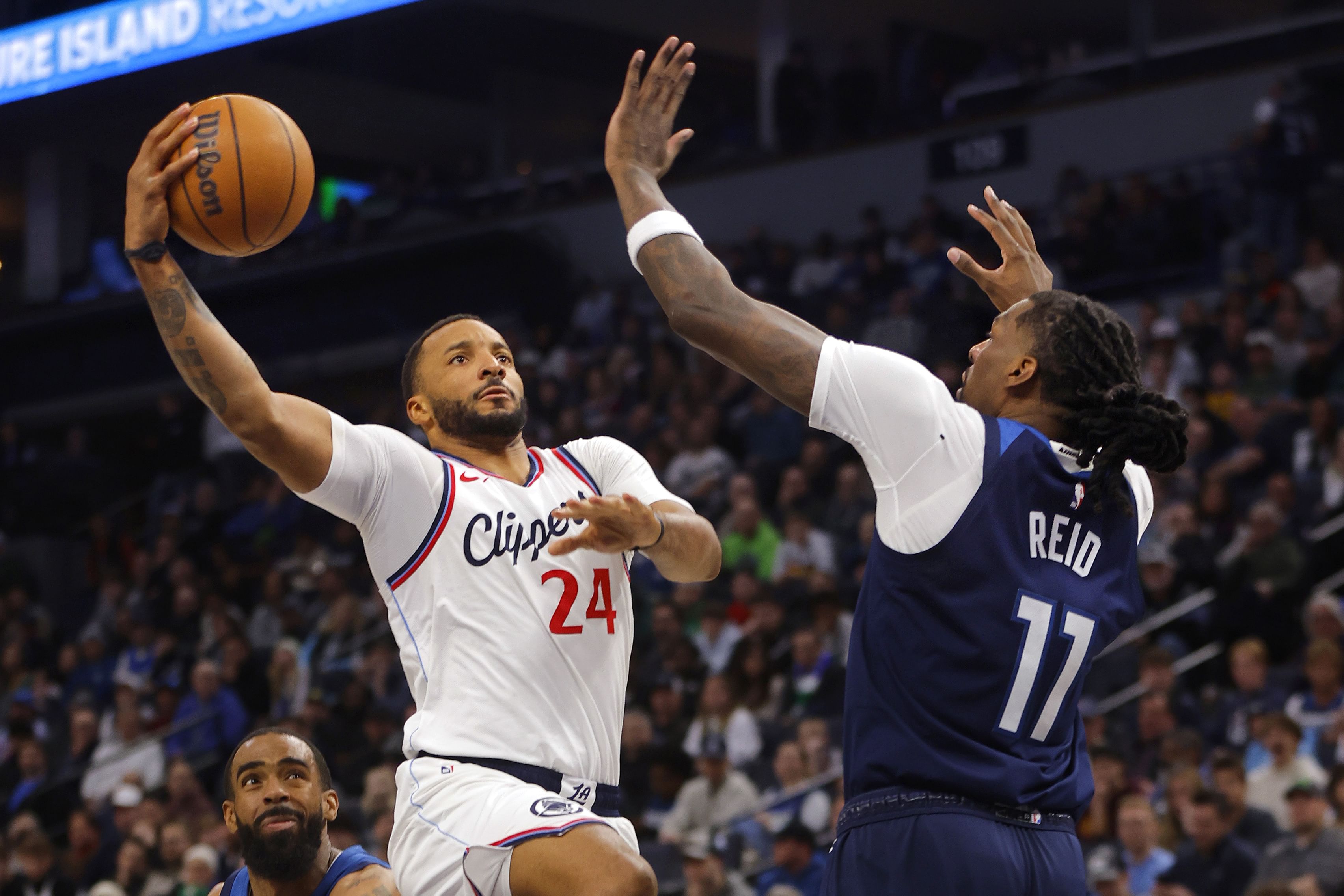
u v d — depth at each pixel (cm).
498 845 564
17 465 3706
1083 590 490
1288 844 1280
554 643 602
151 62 2225
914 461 476
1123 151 3089
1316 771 1399
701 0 3984
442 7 1983
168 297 576
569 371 3131
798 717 1833
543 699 596
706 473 2533
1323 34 3156
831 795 1617
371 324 3666
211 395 573
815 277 3070
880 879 470
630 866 551
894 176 3316
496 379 636
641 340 3144
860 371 477
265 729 793
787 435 2611
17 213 4794
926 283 2877
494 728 590
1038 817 479
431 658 605
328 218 4725
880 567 487
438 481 609
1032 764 478
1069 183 2998
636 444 2766
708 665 2019
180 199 596
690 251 509
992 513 475
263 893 784
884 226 3316
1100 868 1372
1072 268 2884
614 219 3553
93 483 3650
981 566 473
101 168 4391
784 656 1945
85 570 3509
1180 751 1484
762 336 486
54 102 2320
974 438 480
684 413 2705
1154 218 2816
